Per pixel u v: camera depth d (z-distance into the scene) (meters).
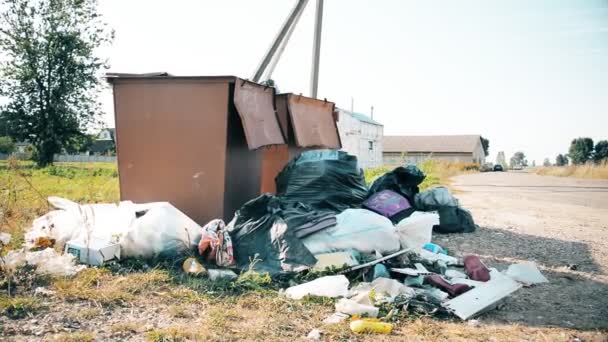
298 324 3.02
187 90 5.08
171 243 4.16
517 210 10.09
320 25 9.02
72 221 4.48
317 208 5.29
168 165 5.16
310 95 9.01
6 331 2.64
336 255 4.10
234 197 5.23
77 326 2.80
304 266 3.95
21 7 31.41
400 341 2.82
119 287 3.45
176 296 3.39
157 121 5.20
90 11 33.34
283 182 5.55
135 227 4.11
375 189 6.25
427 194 6.79
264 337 2.78
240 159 5.33
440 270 4.36
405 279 3.91
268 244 4.14
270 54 8.70
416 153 75.06
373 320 3.06
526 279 4.28
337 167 5.57
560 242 6.37
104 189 8.78
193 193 5.07
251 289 3.64
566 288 4.18
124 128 5.31
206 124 5.01
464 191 15.80
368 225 4.43
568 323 3.28
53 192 8.47
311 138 6.66
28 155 8.73
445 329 3.05
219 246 4.04
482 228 7.31
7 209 5.71
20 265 3.60
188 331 2.77
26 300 3.02
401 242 4.64
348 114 29.02
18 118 32.44
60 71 32.66
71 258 3.87
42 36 32.38
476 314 3.35
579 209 10.55
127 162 5.31
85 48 33.19
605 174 29.81
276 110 5.84
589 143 79.12
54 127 33.00
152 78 5.17
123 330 2.78
